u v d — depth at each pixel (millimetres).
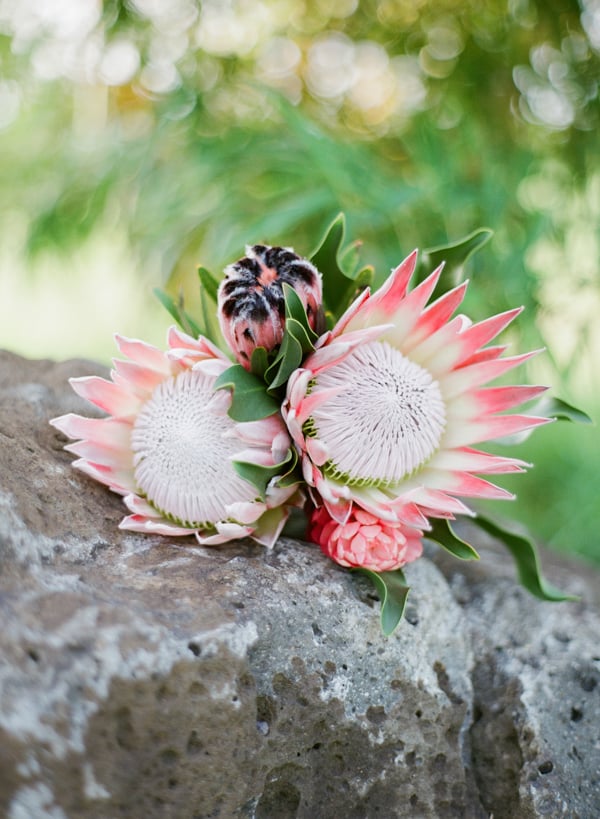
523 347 1102
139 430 585
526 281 1077
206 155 1109
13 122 1241
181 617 505
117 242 1279
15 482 554
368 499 565
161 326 1412
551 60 1183
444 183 1067
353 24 1236
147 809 481
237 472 534
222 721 494
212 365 561
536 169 1160
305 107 1226
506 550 791
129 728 472
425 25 1217
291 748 536
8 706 445
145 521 578
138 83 1198
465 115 1154
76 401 705
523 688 618
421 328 582
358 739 558
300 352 543
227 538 566
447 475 583
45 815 450
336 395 560
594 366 1200
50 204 1197
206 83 1191
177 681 480
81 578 519
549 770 592
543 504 1233
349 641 560
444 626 630
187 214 1120
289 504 597
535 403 654
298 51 1231
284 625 537
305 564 582
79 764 458
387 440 561
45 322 1854
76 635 470
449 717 597
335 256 619
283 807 546
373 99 1233
